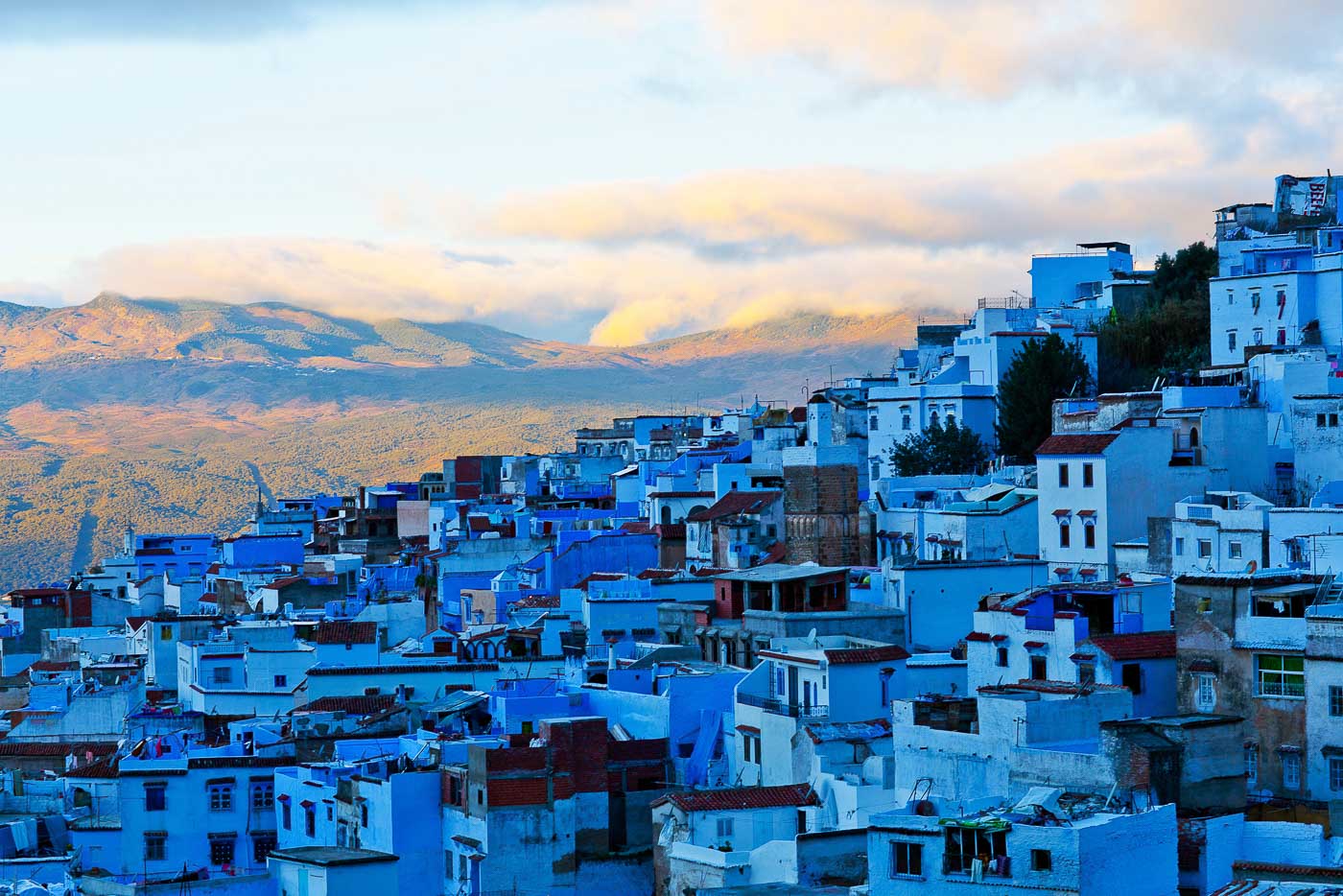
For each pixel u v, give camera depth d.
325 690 161.25
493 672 160.75
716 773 130.88
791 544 177.88
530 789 123.44
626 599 159.50
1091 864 88.44
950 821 90.56
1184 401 165.00
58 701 179.38
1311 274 194.38
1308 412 159.00
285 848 137.12
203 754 141.75
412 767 129.75
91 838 137.88
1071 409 182.38
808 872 107.94
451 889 125.69
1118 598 123.69
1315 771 106.75
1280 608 109.75
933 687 128.38
